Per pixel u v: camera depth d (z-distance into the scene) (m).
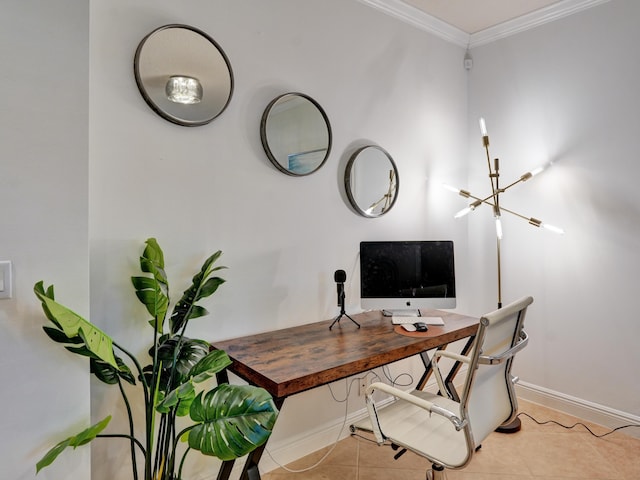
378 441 1.55
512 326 1.58
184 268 1.81
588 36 2.55
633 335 2.43
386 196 2.60
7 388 1.17
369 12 2.51
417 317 2.31
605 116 2.49
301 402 2.23
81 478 1.29
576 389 2.68
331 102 2.33
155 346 1.44
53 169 1.22
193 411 1.19
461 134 3.15
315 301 2.29
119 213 1.63
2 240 1.15
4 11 1.14
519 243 2.93
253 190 2.02
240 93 1.96
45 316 1.21
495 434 2.45
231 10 1.92
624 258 2.45
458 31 3.01
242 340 1.92
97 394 1.60
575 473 2.06
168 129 1.75
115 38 1.61
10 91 1.15
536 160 2.82
